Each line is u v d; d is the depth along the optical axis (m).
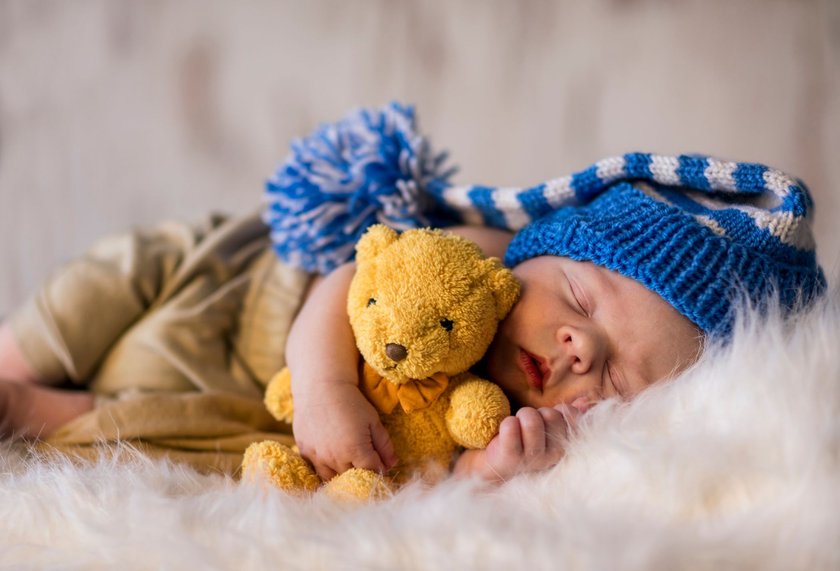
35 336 1.18
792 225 0.92
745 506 0.66
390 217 1.11
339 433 0.83
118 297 1.21
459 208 1.17
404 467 0.88
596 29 2.03
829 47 2.00
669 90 2.01
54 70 1.96
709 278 0.88
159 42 1.99
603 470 0.73
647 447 0.71
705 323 0.87
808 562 0.60
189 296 1.21
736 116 1.99
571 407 0.85
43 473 0.80
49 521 0.73
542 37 2.04
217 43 2.00
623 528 0.63
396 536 0.65
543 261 0.95
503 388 0.92
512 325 0.90
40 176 1.92
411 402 0.85
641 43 2.03
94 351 1.19
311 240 1.12
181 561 0.66
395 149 1.14
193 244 1.31
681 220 0.93
